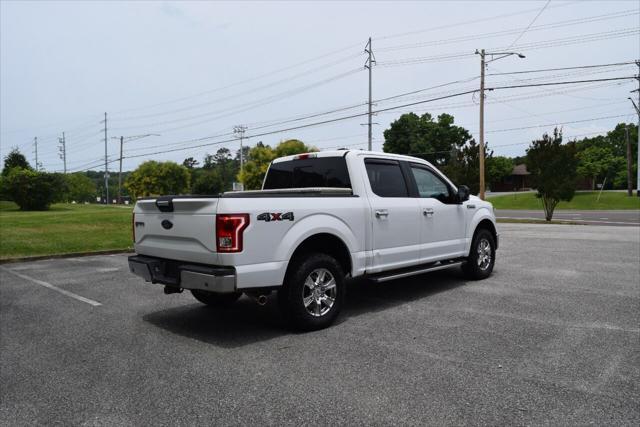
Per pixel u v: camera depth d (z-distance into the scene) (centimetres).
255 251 455
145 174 6906
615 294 643
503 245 1251
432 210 661
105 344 478
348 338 471
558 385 349
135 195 7019
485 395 334
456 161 3231
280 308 497
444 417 304
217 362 414
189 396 346
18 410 332
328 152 599
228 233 442
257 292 472
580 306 579
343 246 545
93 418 317
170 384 369
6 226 1720
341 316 557
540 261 953
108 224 1828
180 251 488
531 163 2539
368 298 648
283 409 320
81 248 1287
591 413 307
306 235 493
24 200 4016
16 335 518
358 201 559
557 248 1171
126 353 448
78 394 357
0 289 788
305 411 316
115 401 342
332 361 407
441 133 6612
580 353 415
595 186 7388
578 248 1163
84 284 819
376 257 577
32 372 405
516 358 405
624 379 359
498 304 598
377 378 368
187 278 465
